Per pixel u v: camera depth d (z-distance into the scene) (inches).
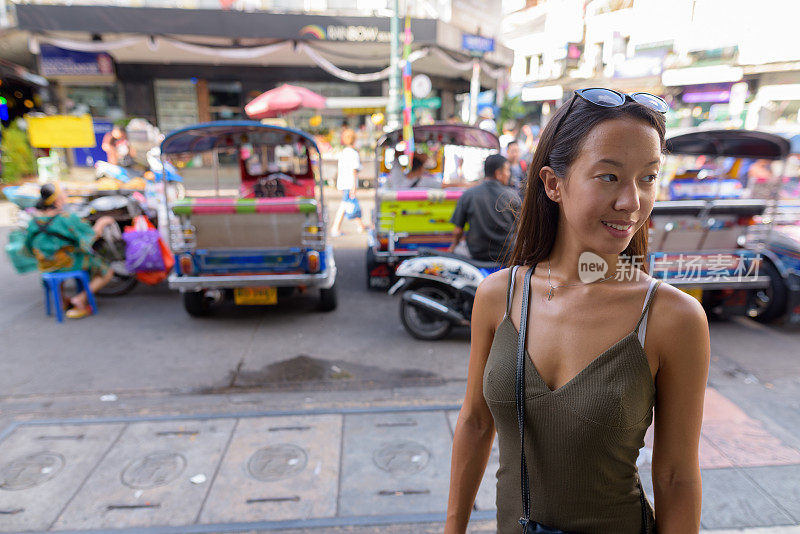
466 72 624.1
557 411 33.8
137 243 228.8
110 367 165.5
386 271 244.4
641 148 29.1
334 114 569.6
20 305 228.8
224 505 100.3
